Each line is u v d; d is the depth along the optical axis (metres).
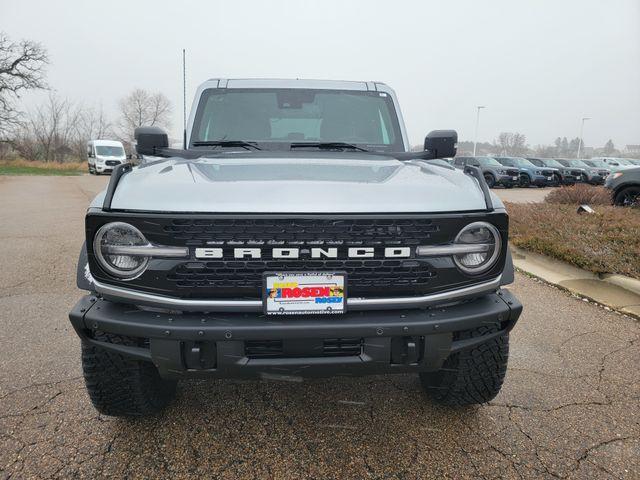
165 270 2.00
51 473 2.23
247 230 2.00
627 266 5.21
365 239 2.04
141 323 2.01
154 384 2.54
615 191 10.31
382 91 3.75
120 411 2.52
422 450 2.43
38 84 47.56
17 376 3.13
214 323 2.00
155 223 1.98
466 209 2.16
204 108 3.57
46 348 3.57
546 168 24.36
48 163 46.12
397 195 2.14
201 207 2.00
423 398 2.92
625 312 4.32
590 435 2.55
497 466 2.32
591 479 2.23
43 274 5.70
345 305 2.03
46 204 13.55
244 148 3.32
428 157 3.21
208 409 2.78
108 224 2.01
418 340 2.12
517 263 6.12
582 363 3.37
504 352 2.44
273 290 1.99
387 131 3.57
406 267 2.08
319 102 3.62
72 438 2.49
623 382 3.11
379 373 2.14
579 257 5.50
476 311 2.17
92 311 2.09
